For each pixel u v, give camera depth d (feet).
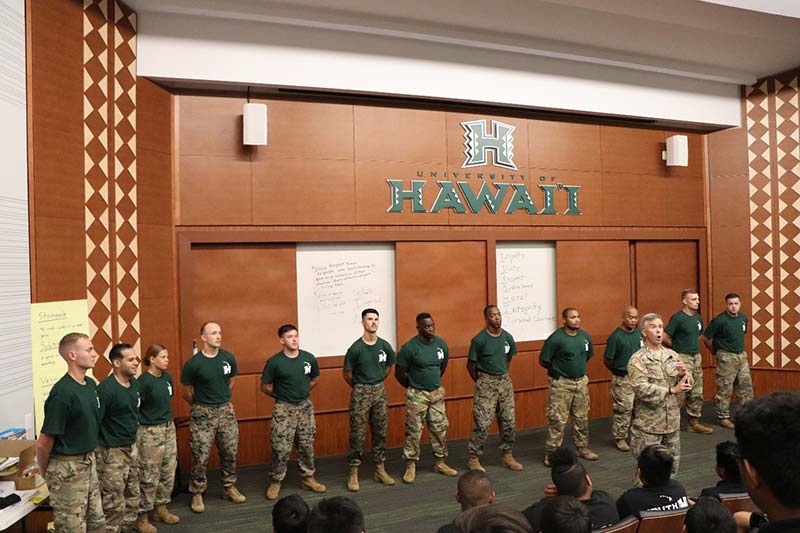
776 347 26.78
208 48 19.34
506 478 18.49
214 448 20.16
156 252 19.10
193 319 20.21
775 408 3.43
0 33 13.08
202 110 20.38
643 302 26.89
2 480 12.19
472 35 21.48
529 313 24.77
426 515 15.76
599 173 25.86
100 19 16.90
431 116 23.06
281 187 21.15
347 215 21.86
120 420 13.74
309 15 19.53
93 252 16.37
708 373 27.91
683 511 9.02
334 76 20.67
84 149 16.11
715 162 28.27
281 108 21.18
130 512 14.34
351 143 21.98
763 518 6.69
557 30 21.63
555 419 19.75
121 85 17.75
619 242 26.21
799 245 26.18
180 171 20.12
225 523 15.52
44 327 14.38
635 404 15.52
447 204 23.16
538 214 24.66
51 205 14.80
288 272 21.36
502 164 24.09
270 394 17.65
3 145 13.19
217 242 20.42
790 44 23.32
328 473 19.44
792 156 26.30
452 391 23.07
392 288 22.76
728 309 23.71
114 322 17.11
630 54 24.11
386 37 21.27
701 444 21.49
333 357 21.70
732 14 20.67
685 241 27.94
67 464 11.62
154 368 15.26
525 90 23.31
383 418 18.45
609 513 9.96
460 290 23.34
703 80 26.76
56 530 11.58
